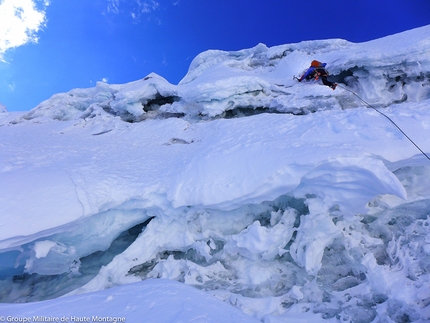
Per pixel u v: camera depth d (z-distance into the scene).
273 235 4.15
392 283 3.39
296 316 3.38
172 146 6.73
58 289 4.34
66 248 4.24
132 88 9.68
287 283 4.06
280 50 13.10
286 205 4.84
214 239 4.72
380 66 8.19
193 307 2.66
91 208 4.26
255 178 4.29
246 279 4.17
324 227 4.08
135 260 4.48
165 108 9.67
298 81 9.69
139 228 5.67
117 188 4.83
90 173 5.15
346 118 5.51
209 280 4.19
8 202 4.03
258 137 5.70
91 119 9.62
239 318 2.62
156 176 5.30
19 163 5.51
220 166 4.90
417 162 4.31
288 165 4.18
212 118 8.88
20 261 4.15
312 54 11.95
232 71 11.83
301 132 5.43
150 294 2.91
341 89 8.57
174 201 4.63
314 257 3.94
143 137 7.62
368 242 4.07
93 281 4.15
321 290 3.79
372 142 4.50
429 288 3.16
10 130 8.77
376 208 4.45
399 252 3.82
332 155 3.99
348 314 3.26
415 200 4.40
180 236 4.72
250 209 4.90
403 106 6.04
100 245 4.85
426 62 7.88
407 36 9.29
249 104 8.95
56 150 6.48
